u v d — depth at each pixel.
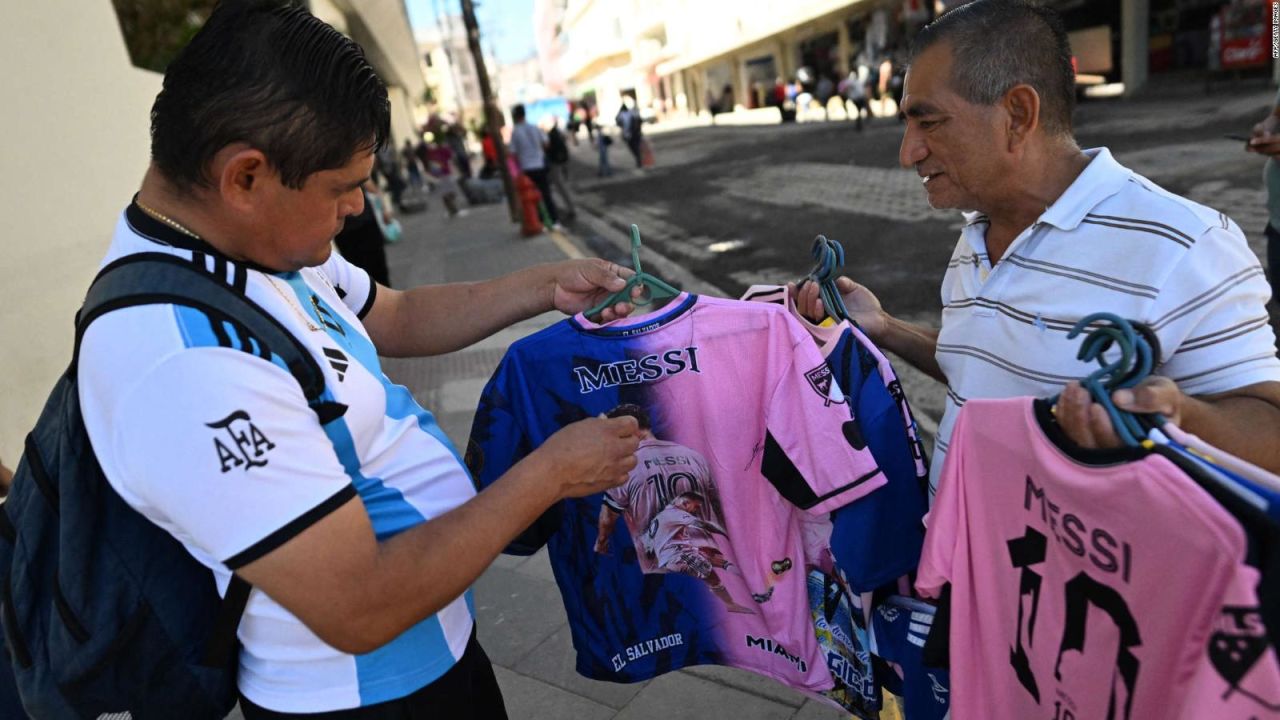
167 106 0.98
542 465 1.17
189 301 0.97
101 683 1.07
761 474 1.61
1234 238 1.15
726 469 1.63
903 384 4.41
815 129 22.09
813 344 1.46
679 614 1.74
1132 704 0.99
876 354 1.47
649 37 52.91
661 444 1.63
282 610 1.10
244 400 0.94
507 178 12.40
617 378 1.60
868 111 20.23
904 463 1.47
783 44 31.98
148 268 1.00
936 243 7.23
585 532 1.71
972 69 1.24
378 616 1.02
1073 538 1.04
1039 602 1.14
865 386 1.47
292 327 1.07
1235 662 0.77
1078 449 0.99
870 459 1.44
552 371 1.60
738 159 17.83
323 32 1.02
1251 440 1.08
